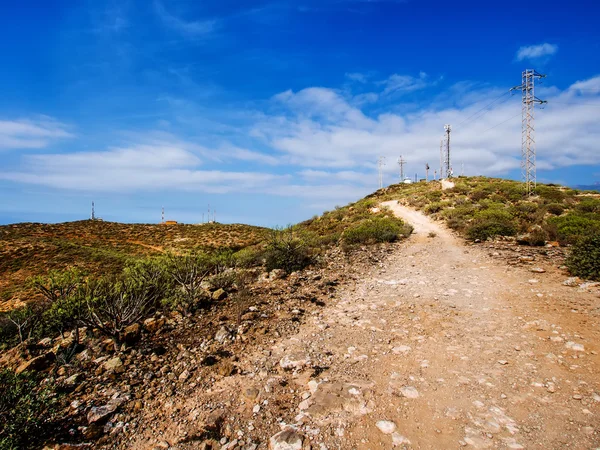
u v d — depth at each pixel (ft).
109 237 217.56
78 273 30.63
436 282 35.04
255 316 26.08
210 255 44.09
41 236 196.24
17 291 94.22
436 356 18.95
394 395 15.29
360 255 52.13
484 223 64.23
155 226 258.78
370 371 17.58
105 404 15.60
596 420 12.94
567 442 11.96
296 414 14.32
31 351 23.52
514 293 29.48
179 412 14.98
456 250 53.42
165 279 31.60
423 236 70.85
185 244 199.52
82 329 26.37
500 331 21.76
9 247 148.25
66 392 16.81
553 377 16.10
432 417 13.73
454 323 23.62
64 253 145.69
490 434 12.59
